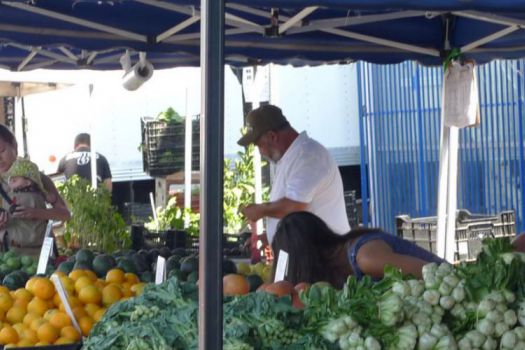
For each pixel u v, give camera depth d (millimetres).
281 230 4301
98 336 3080
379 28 6438
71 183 7465
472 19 6445
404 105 11070
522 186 9734
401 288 3117
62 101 12969
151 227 9133
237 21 5832
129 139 12820
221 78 2324
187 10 5691
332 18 6098
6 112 11547
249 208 5918
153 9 6090
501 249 3373
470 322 3100
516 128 9797
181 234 7086
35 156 12922
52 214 6145
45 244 4914
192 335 2881
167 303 3158
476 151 10195
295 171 5973
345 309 3004
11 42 5926
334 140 12070
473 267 3254
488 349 3043
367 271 4129
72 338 3705
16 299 3904
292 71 11984
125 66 7215
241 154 10062
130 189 13188
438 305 3104
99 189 7500
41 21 5840
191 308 2994
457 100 6762
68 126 13023
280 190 6129
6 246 6035
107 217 7332
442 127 7055
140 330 2908
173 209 9156
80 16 5879
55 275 3809
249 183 9836
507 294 3121
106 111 12727
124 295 4113
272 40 6652
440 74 10625
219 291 2307
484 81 10062
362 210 11664
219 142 2322
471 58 6859
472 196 10242
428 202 10844
